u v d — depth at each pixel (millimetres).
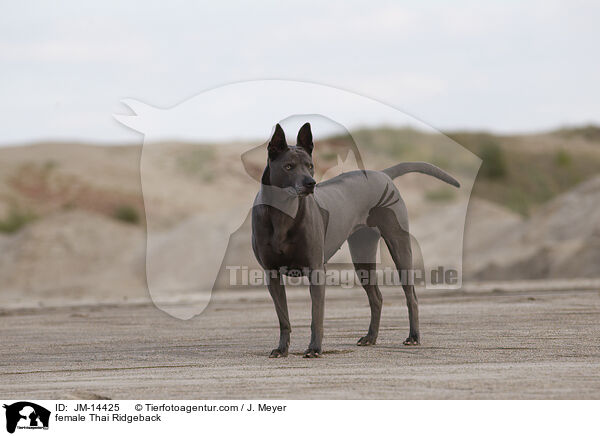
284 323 10695
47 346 12641
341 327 14172
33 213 62594
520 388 8211
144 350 11844
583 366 9391
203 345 12266
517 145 87000
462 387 8297
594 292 21500
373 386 8438
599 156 85688
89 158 78312
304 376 9086
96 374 9703
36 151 80250
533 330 12828
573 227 37281
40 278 39344
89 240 42688
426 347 11258
